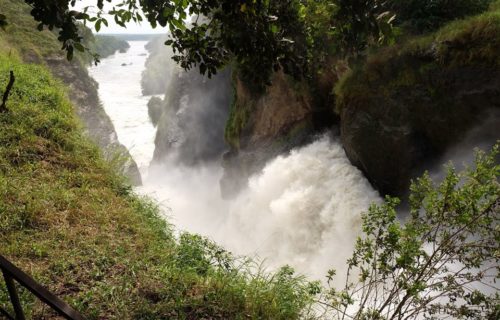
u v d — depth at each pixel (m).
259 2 3.29
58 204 5.31
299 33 3.74
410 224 3.34
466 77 8.43
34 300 3.68
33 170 6.02
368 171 10.22
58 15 2.91
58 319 3.56
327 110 12.93
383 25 3.12
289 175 12.27
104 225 5.16
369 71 9.93
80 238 4.80
